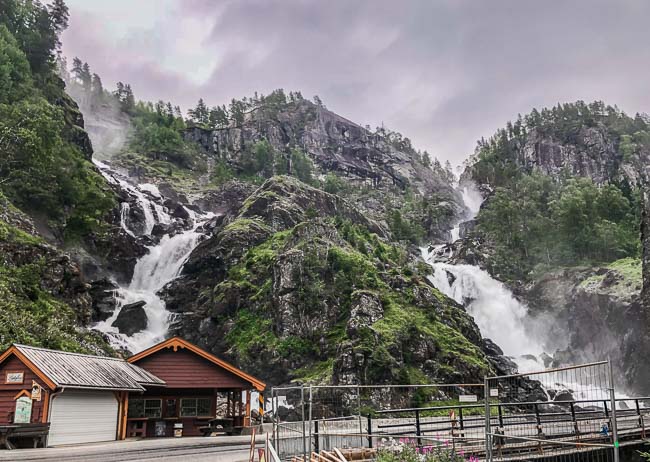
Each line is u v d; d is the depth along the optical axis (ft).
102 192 290.56
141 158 513.86
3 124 242.17
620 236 379.14
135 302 244.42
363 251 273.13
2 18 349.82
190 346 112.88
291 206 321.93
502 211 418.31
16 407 83.41
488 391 38.14
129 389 96.02
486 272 369.71
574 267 345.72
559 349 316.19
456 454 46.16
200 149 599.57
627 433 73.46
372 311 208.13
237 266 261.85
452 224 548.31
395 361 187.42
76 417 87.35
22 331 136.77
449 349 209.97
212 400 112.98
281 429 71.67
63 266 193.77
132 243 286.87
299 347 205.77
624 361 269.85
